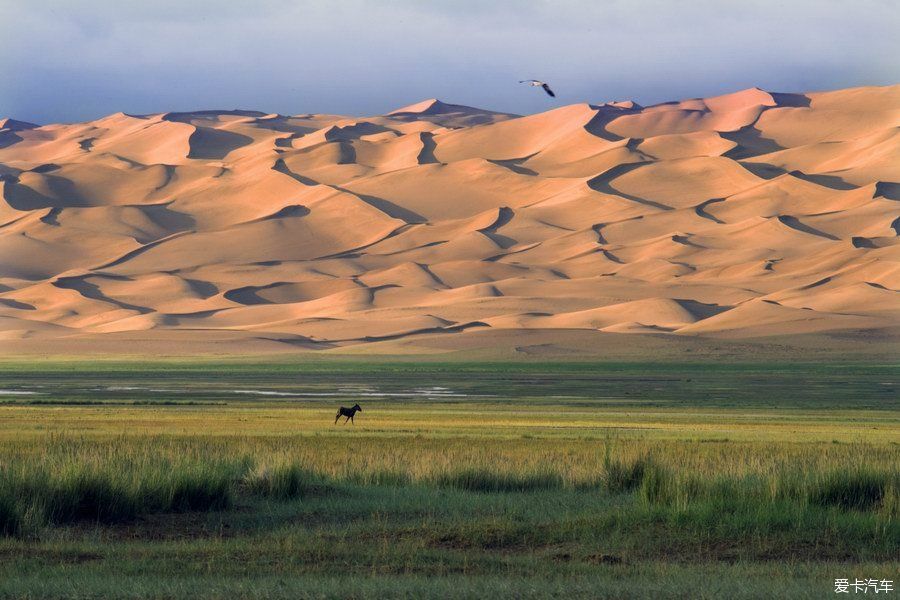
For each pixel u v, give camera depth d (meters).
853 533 85.19
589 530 87.31
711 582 67.81
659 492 95.88
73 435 187.62
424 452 158.12
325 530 90.31
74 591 63.75
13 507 85.94
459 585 65.88
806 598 63.56
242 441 180.62
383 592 63.19
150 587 64.94
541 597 62.72
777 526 86.75
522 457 150.38
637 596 63.19
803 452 161.38
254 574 71.00
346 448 172.12
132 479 98.75
